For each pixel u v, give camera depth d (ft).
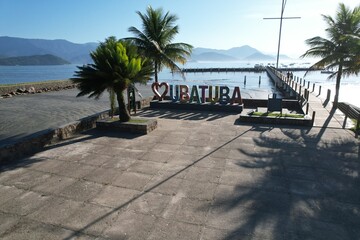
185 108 62.49
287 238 17.99
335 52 63.21
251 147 36.14
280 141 38.58
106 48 41.73
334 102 64.13
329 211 21.13
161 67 74.79
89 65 42.45
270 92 140.67
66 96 97.81
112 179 26.84
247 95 127.65
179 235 18.39
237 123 49.32
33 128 52.90
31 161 31.45
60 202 22.65
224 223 19.65
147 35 73.72
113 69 40.98
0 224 19.70
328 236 18.19
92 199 23.09
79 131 43.70
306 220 19.97
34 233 18.71
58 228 19.24
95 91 42.96
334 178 26.91
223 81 218.18
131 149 35.53
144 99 65.77
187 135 41.83
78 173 28.25
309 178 26.94
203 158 32.32
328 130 44.16
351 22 62.75
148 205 22.12
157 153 34.04
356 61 57.82
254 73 329.52
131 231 18.86
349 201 22.63
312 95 86.33
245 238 18.03
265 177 27.17
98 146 36.76
